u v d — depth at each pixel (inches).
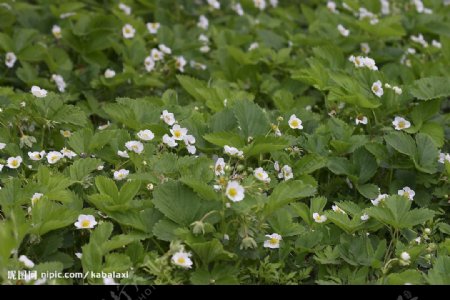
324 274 178.9
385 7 338.6
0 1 304.0
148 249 180.5
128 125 217.9
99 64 283.3
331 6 337.4
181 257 164.4
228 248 173.2
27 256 173.6
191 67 290.8
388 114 235.3
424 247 180.2
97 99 268.4
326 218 188.7
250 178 181.5
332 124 223.6
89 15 298.2
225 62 284.5
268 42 307.7
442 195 211.2
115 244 169.9
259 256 175.9
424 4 356.2
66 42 283.3
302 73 264.8
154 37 302.5
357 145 217.2
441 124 237.8
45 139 221.1
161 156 197.3
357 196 216.2
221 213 169.8
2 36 267.9
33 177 196.2
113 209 179.2
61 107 216.8
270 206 174.2
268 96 275.9
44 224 170.6
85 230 182.5
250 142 207.0
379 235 196.5
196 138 214.2
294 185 175.3
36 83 260.8
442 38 287.6
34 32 275.9
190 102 261.3
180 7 333.7
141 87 273.0
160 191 179.3
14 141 213.2
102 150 208.8
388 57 293.4
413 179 214.2
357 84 232.8
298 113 231.9
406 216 182.9
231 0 342.0
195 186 175.3
